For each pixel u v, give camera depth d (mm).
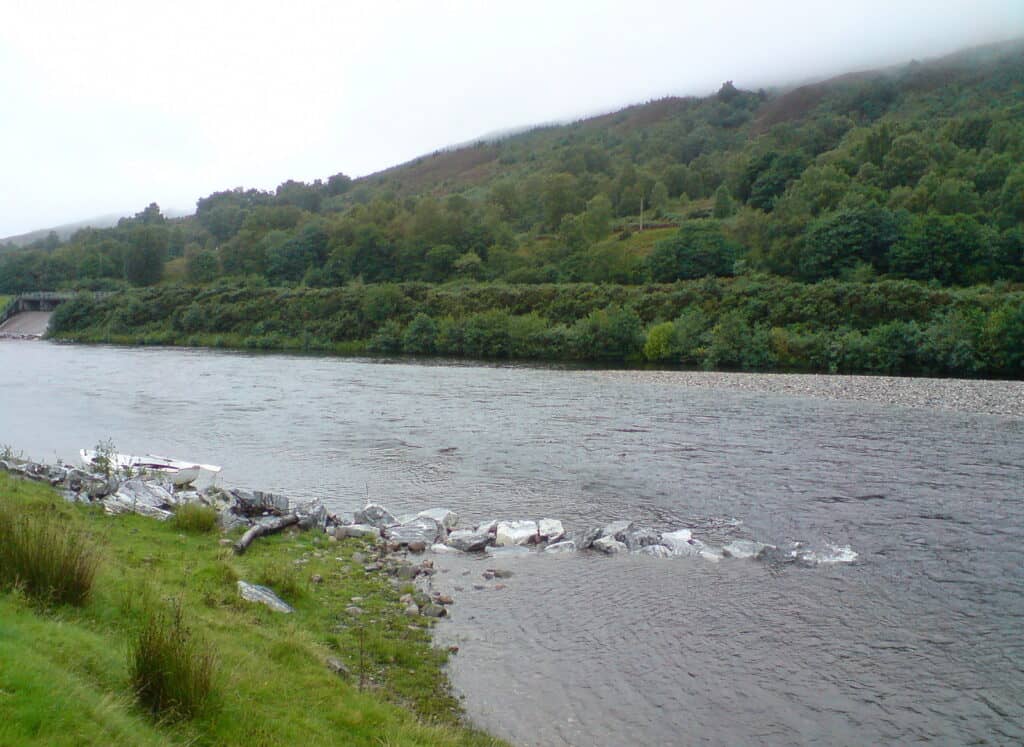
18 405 40438
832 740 9641
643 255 112000
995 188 104875
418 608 13633
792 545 17844
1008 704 10562
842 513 20422
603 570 16172
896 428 33031
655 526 19625
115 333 103125
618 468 26047
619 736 9656
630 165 170125
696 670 11516
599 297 86688
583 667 11562
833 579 15539
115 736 6391
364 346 89875
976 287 75812
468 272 115000
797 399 42688
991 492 22266
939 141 126875
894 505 21078
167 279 145875
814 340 67875
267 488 23359
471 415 37531
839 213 91000
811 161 134000
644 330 77688
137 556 13172
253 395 45500
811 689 10953
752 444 29844
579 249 113750
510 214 162750
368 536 17891
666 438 31250
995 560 16578
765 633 12883
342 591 14062
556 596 14586
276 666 9594
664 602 14289
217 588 12156
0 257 159875
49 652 7543
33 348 88750
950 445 29188
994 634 12820
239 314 100188
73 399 43125
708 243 99938
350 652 11391
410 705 10023
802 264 91375
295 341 93312
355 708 9055
